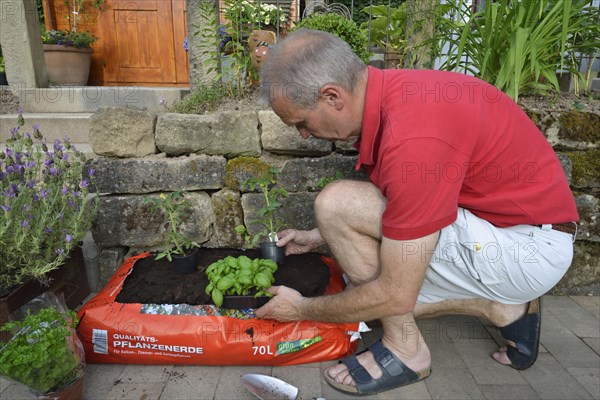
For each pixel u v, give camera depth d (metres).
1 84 4.58
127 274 1.91
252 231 2.23
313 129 1.40
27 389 1.51
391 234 1.28
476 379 1.61
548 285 1.48
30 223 1.67
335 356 1.69
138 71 5.33
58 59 4.65
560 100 2.39
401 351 1.56
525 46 2.22
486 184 1.39
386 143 1.25
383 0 7.11
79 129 3.47
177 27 5.25
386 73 1.36
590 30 2.47
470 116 1.28
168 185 2.15
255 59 2.42
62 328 1.38
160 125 2.14
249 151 2.19
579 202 2.13
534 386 1.57
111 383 1.59
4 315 1.59
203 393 1.54
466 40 2.51
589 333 1.89
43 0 5.19
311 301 1.56
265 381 1.56
